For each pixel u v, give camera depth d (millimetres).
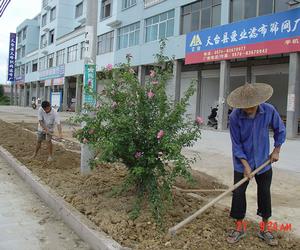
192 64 28031
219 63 26562
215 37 23922
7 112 39250
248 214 5852
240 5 22734
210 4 24953
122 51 33938
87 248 4781
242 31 22078
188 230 4863
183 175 5227
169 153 5145
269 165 4695
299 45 19062
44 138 9812
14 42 68438
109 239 4625
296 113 19531
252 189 7613
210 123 26062
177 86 27562
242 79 26875
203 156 12273
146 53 30469
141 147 5387
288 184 8492
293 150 14383
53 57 54094
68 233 5258
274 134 4691
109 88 5688
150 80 5691
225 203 6457
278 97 25078
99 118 5559
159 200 5289
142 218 5133
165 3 28562
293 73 19422
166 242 4551
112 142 5246
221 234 4844
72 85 49594
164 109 5406
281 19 19891
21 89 71625
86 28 7832
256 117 4602
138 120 5445
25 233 5195
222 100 23438
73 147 12547
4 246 4754
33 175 7938
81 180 7332
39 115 9625
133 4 32562
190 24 26625
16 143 12672
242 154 4625
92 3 7855
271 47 20438
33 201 6688
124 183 5957
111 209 5555
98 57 38531
